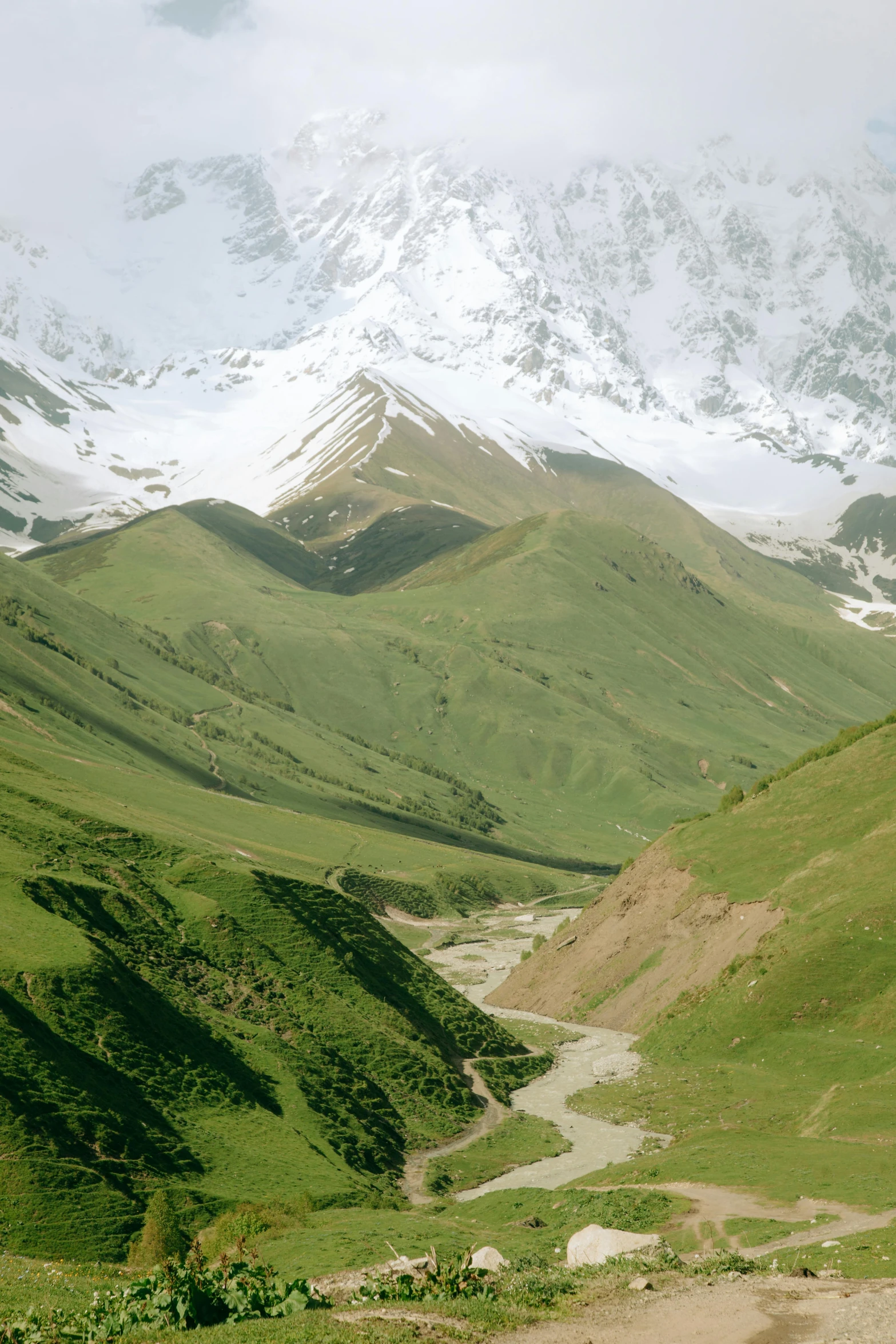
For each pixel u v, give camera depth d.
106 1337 23.17
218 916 89.69
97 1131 55.25
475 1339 22.91
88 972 67.88
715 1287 26.94
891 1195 46.00
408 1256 42.03
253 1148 61.84
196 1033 71.56
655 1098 80.00
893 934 87.31
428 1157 71.19
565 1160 68.69
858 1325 23.38
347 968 91.06
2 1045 57.03
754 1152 58.34
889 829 101.88
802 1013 84.75
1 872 77.88
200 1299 25.16
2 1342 23.11
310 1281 35.28
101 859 93.19
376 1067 80.56
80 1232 47.97
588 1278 28.12
